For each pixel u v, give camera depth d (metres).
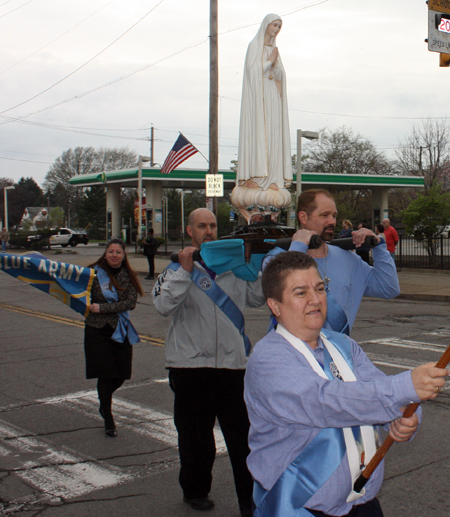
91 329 5.26
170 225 75.12
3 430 5.39
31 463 4.59
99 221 78.38
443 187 44.62
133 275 5.43
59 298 5.33
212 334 3.55
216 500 3.94
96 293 5.26
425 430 5.15
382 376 2.23
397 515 3.66
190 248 3.46
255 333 10.03
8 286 19.52
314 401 1.86
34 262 5.27
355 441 1.97
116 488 4.12
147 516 3.70
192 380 3.60
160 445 4.96
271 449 2.03
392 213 49.88
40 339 9.81
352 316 3.15
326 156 57.34
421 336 9.55
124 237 44.88
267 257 3.00
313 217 3.09
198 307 3.56
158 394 6.45
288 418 1.91
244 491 3.54
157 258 30.02
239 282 3.60
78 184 45.31
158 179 39.12
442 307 13.11
